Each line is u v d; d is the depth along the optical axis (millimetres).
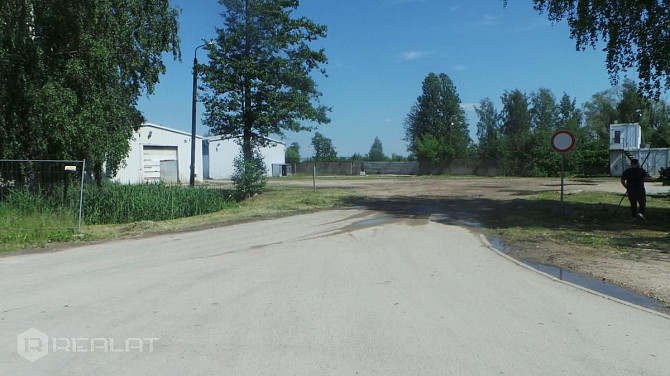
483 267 8281
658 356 4453
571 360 4355
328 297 6402
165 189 17953
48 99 15461
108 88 17406
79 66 16078
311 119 23125
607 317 5590
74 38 16469
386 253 9586
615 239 10891
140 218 15812
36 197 14672
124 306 6027
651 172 44625
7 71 15531
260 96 22250
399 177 53750
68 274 7910
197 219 15367
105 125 17125
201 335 4980
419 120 76562
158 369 4164
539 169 52250
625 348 4648
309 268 8227
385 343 4746
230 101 21781
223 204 19219
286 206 18797
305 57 22703
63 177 15203
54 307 5996
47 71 16312
